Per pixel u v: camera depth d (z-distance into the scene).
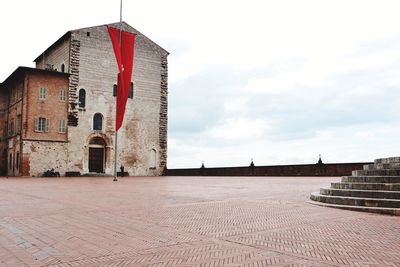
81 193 20.03
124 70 37.56
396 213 12.20
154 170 54.19
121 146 51.59
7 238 8.57
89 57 49.88
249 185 25.28
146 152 53.69
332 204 14.33
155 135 54.75
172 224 10.45
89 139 49.22
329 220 11.16
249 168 41.53
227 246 7.89
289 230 9.63
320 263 6.60
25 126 45.03
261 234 9.13
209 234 9.11
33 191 21.25
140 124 53.50
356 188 14.69
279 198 16.94
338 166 33.78
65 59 49.72
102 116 50.38
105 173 50.00
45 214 12.12
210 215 12.07
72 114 48.00
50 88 47.06
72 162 47.75
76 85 48.59
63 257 7.02
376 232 9.38
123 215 12.02
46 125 46.38
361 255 7.16
